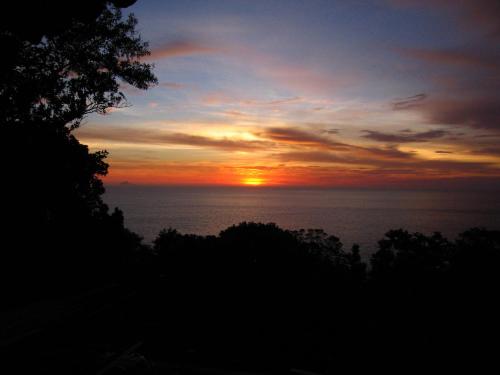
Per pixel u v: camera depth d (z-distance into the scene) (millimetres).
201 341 10117
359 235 114688
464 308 10727
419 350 9789
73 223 18562
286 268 14109
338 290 13539
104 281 16641
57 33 6480
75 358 7512
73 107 15203
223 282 13875
